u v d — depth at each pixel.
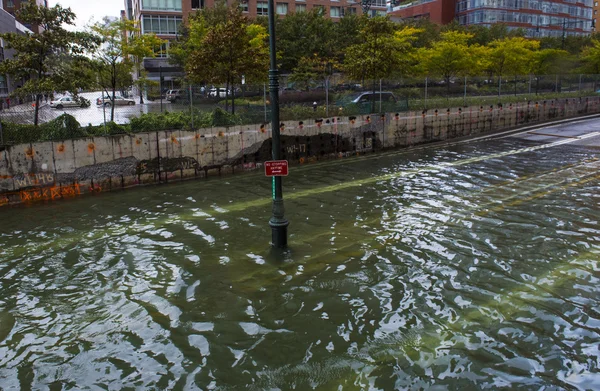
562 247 9.60
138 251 9.73
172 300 7.58
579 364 5.75
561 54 42.66
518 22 91.44
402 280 8.19
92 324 6.87
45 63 16.67
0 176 13.66
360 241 10.15
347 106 22.62
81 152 15.05
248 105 19.67
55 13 16.70
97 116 17.78
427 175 17.09
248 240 10.34
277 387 5.38
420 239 10.20
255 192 14.90
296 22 40.59
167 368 5.79
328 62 34.47
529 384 5.36
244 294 7.76
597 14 126.12
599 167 17.95
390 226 11.12
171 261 9.19
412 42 42.03
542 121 31.98
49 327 6.80
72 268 8.91
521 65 38.28
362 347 6.16
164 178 16.92
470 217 11.74
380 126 23.30
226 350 6.16
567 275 8.29
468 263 8.88
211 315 7.08
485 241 10.02
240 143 18.69
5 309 7.35
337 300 7.49
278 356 6.00
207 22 34.88
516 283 8.00
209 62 20.19
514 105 30.23
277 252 9.58
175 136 16.98
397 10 99.12
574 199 13.36
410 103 25.08
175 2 55.69
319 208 12.80
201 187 15.88
